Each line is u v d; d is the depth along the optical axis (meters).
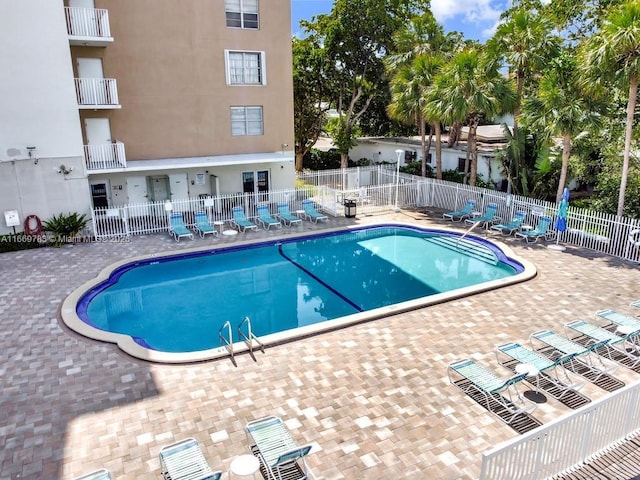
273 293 15.59
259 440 7.44
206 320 13.68
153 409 8.80
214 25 22.38
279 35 23.91
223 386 9.54
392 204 25.45
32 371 10.05
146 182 22.86
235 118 24.03
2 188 18.05
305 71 33.50
